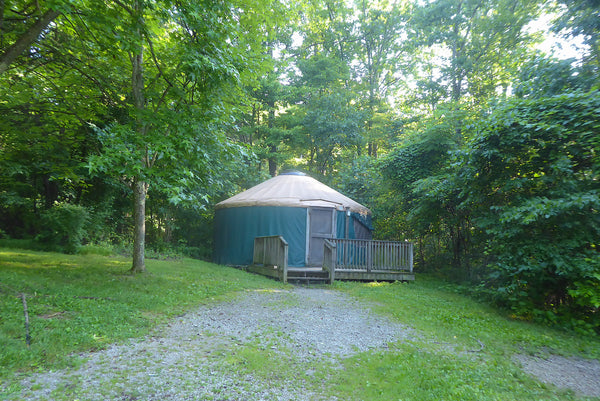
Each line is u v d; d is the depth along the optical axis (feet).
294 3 30.14
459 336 17.12
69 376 10.18
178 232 55.06
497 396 10.50
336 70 72.23
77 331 13.29
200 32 20.99
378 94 86.28
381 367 12.32
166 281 24.09
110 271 25.80
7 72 24.91
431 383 10.99
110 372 10.64
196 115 22.45
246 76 26.17
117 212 47.29
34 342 11.81
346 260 32.81
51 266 26.21
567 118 20.71
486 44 52.13
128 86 28.12
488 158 23.50
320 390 10.43
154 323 15.66
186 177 22.72
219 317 17.51
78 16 19.80
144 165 21.18
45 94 26.55
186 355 12.40
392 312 20.97
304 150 76.23
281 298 22.95
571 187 20.11
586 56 24.62
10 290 17.03
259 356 12.64
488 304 25.53
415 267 45.57
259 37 28.76
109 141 19.53
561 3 26.71
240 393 9.87
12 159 32.96
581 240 19.34
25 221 41.24
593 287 18.53
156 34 25.16
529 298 22.72
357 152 74.79
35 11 20.70
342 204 40.16
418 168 39.70
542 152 22.34
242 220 40.52
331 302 22.91
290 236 37.65
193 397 9.46
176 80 24.79
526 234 21.81
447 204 34.04
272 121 69.97
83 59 25.64
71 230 36.09
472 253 36.04
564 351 16.05
